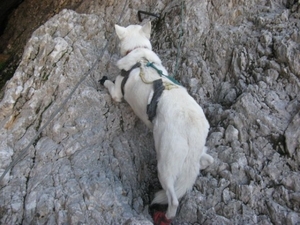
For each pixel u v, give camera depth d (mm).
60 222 1242
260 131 1381
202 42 1818
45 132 1593
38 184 1381
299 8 1612
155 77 1443
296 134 1296
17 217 1290
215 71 1714
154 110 1324
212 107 1606
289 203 1210
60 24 2002
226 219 1258
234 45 1701
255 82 1542
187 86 1724
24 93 1703
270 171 1288
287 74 1458
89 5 2277
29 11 2574
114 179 1403
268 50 1561
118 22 2117
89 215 1256
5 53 2420
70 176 1400
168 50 1926
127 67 1567
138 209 1344
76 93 1677
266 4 1764
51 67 1760
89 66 1823
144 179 1517
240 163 1351
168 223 1271
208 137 1496
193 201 1333
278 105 1411
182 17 1927
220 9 1853
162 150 1232
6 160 1491
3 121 1644
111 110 1656
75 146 1511
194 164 1231
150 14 2037
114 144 1554
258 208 1247
